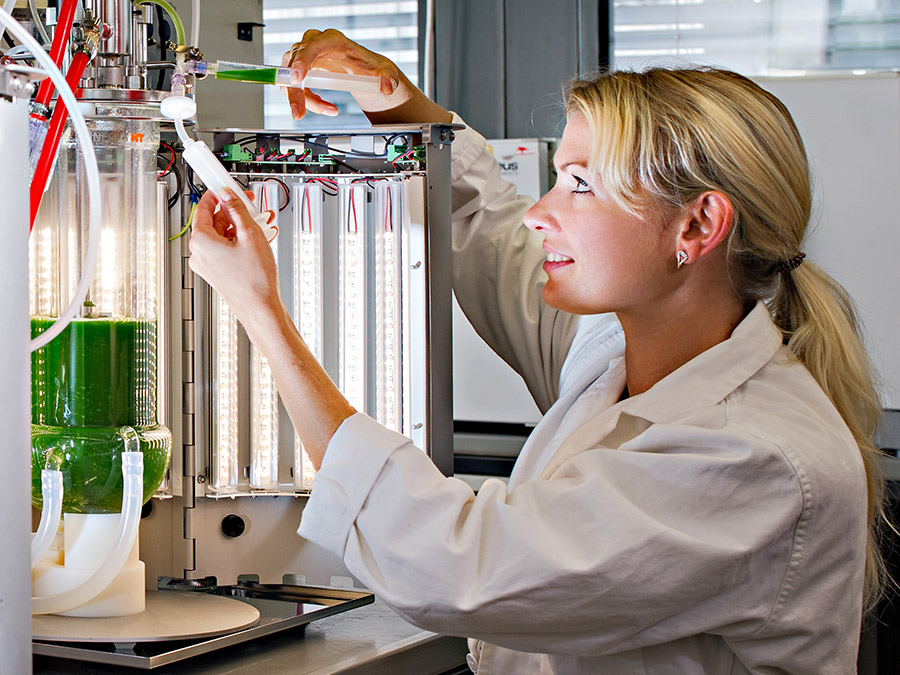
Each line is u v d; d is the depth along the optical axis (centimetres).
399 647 118
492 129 310
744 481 96
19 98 82
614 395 124
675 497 97
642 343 119
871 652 215
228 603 124
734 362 110
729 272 115
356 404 131
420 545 98
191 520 131
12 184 81
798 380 110
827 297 118
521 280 158
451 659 127
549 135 304
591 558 94
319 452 107
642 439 103
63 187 116
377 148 133
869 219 259
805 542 97
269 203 129
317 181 130
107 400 116
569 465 105
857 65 283
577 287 114
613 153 107
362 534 102
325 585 135
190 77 119
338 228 131
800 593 99
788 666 102
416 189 128
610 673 107
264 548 134
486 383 285
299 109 137
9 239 81
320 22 323
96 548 116
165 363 129
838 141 261
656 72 114
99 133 115
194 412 129
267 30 327
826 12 283
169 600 125
